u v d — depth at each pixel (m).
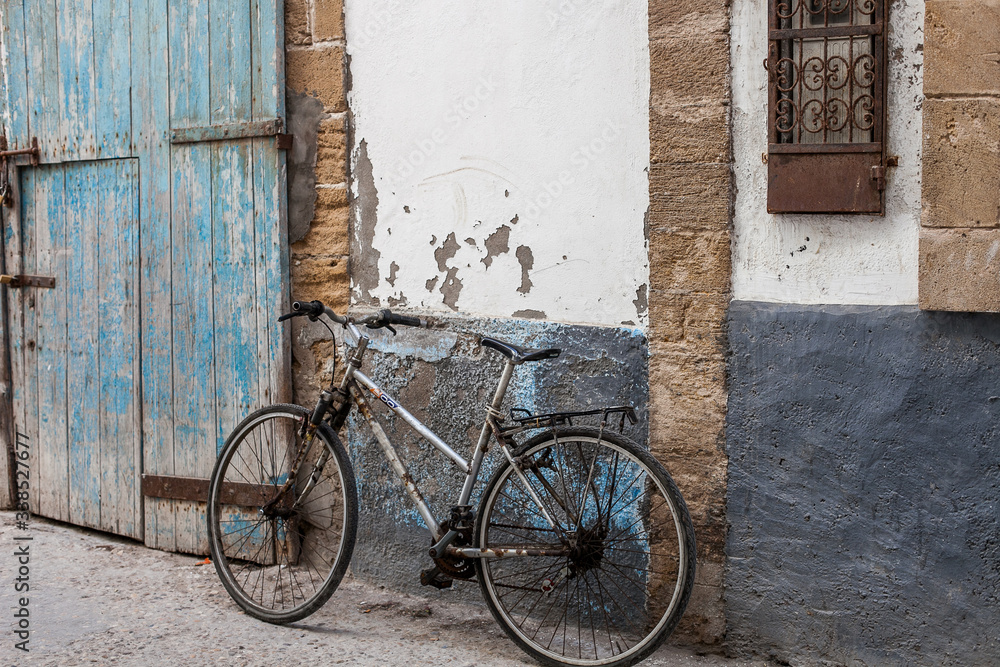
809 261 3.07
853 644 3.07
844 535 3.06
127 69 4.36
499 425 3.30
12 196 4.80
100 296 4.55
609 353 3.39
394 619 3.63
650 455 3.07
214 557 3.78
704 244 3.20
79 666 3.15
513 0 3.50
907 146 2.92
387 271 3.86
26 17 4.66
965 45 2.77
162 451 4.40
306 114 3.96
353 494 3.52
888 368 2.97
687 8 3.16
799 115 3.02
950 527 2.92
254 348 4.11
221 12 4.05
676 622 3.04
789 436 3.12
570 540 3.12
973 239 2.79
